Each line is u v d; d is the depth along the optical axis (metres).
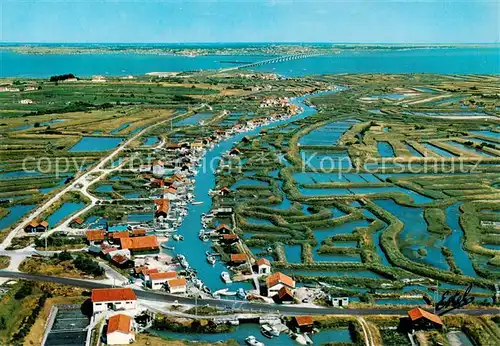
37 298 131.50
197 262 160.88
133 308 129.38
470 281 145.38
